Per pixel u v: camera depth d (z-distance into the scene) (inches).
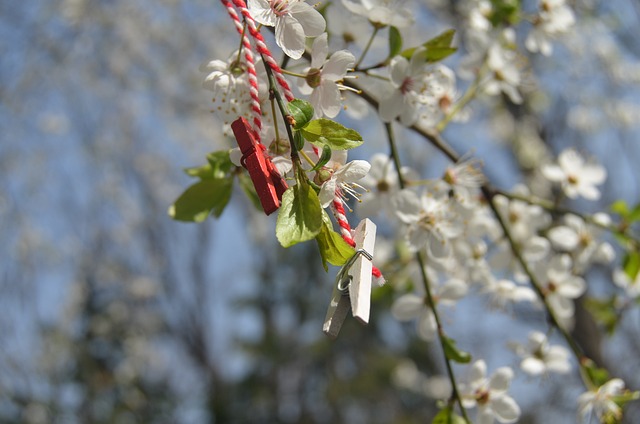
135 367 344.2
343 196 57.9
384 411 418.9
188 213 78.8
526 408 307.7
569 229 112.1
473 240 103.0
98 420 313.4
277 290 430.9
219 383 422.9
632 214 109.7
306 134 51.8
